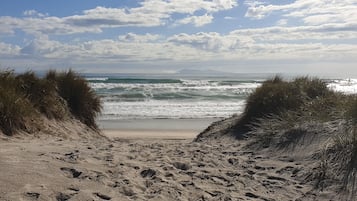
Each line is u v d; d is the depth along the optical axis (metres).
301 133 7.37
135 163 6.08
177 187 5.00
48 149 6.43
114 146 7.70
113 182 4.89
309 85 11.14
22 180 4.39
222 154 7.57
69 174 4.97
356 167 5.27
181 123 18.52
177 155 7.21
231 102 28.14
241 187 5.33
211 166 6.42
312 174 5.64
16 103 8.67
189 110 23.55
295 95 10.65
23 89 10.16
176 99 29.92
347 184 5.08
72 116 11.52
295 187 5.39
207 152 7.68
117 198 4.34
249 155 7.45
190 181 5.37
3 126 7.89
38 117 9.64
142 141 10.49
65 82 11.95
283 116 9.06
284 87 11.05
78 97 11.98
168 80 52.50
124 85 39.75
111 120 19.11
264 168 6.36
